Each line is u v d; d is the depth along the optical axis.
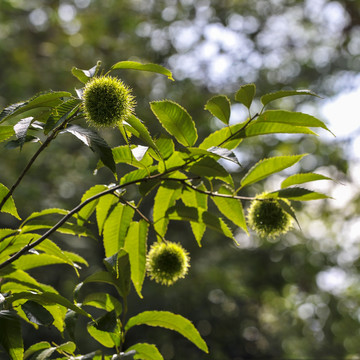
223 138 2.65
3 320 2.07
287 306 17.06
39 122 2.37
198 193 2.74
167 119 2.58
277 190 2.59
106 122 2.30
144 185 2.58
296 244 15.34
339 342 17.75
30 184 12.16
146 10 15.74
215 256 14.58
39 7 14.67
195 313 13.93
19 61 13.65
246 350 15.34
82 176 13.46
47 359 2.39
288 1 16.33
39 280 12.05
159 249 2.94
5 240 2.50
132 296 12.69
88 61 14.32
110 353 12.08
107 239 2.76
